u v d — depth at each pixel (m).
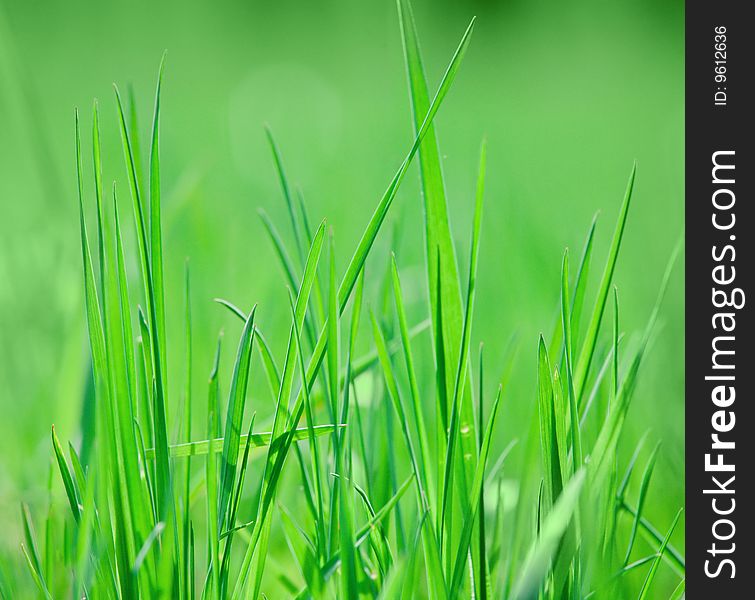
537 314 0.98
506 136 2.49
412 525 0.67
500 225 1.23
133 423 0.62
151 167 0.62
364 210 1.49
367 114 2.67
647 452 0.74
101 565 0.62
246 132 2.51
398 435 0.71
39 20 4.59
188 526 0.62
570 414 0.63
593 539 0.62
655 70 4.56
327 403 0.66
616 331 0.63
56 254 0.95
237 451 0.62
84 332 0.72
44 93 3.07
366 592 0.63
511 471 0.75
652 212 1.53
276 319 0.90
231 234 1.01
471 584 0.63
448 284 0.63
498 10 5.70
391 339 0.70
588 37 5.41
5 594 0.64
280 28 5.42
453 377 0.63
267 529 0.62
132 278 0.80
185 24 5.33
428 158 0.63
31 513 0.69
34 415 0.78
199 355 0.83
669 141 2.37
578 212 1.57
